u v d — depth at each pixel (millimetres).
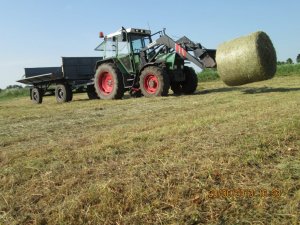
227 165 3434
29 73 15453
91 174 3529
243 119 5711
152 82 11250
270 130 4723
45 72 15953
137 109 8508
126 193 2943
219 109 7309
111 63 12281
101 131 5848
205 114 6723
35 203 3008
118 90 11938
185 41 11047
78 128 6402
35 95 15328
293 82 14438
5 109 11758
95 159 4051
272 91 10633
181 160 3674
